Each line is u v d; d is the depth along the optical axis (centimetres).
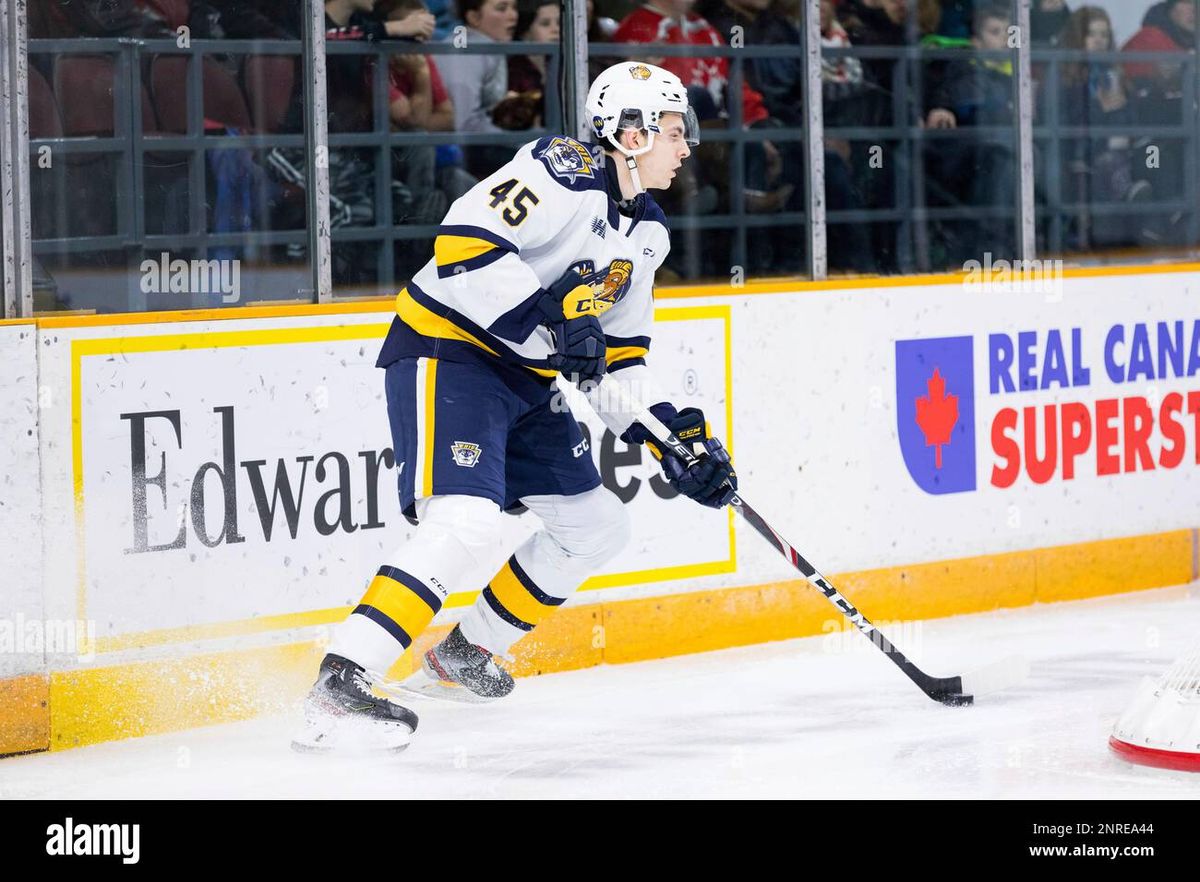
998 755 460
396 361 467
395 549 581
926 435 705
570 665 607
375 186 597
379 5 591
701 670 602
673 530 634
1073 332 750
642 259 485
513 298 440
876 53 698
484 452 457
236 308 545
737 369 654
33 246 520
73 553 509
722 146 663
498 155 625
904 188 711
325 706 441
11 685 495
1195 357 793
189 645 533
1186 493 789
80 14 526
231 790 443
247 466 545
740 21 664
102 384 514
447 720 520
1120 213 776
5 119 509
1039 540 739
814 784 433
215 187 559
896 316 695
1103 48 764
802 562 500
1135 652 614
